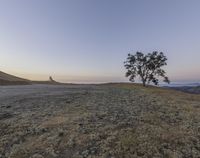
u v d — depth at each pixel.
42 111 15.98
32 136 10.91
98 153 8.90
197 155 9.02
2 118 14.66
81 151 9.12
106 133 10.73
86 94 25.92
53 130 11.45
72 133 10.88
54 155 8.87
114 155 8.70
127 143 9.49
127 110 15.74
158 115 14.57
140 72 87.44
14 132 11.51
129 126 11.84
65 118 13.58
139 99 21.64
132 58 87.56
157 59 86.12
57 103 19.22
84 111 15.46
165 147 9.50
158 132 10.94
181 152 9.20
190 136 10.86
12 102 21.11
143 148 9.17
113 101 19.92
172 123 13.09
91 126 11.90
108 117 13.65
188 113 16.17
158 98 24.14
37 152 9.16
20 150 9.36
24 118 14.14
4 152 9.38
